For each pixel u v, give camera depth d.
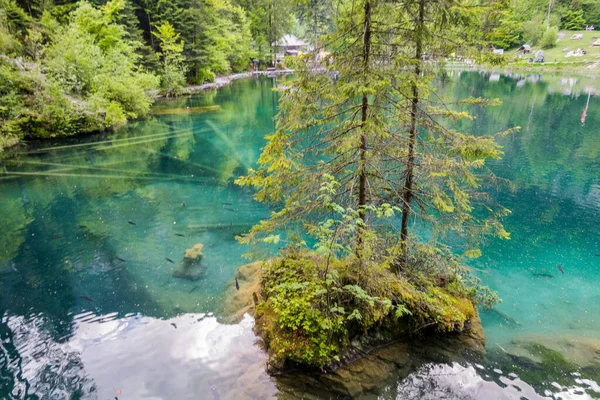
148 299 6.73
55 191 12.70
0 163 15.49
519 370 4.86
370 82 4.02
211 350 5.21
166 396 4.48
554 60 55.34
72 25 25.00
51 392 4.61
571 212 11.20
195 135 21.23
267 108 29.98
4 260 8.23
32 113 18.27
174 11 39.16
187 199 12.14
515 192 12.77
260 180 5.16
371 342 5.01
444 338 5.29
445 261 6.34
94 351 5.33
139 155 17.31
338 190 5.47
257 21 62.94
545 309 6.71
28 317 6.22
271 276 5.77
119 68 25.36
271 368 4.66
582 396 4.45
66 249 8.78
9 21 22.06
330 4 4.56
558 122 22.92
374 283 5.27
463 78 42.88
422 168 5.23
